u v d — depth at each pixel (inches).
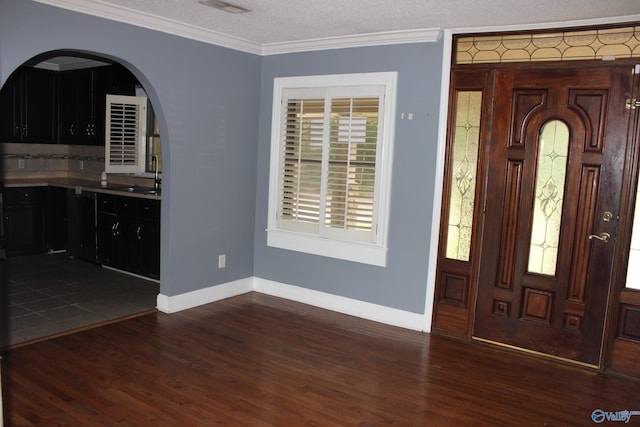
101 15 135.4
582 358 138.6
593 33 131.6
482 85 145.0
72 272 208.8
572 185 136.3
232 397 115.5
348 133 165.8
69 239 229.6
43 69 237.8
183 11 139.2
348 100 165.5
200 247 173.9
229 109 176.4
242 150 183.8
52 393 113.7
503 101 142.9
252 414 108.7
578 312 138.1
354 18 139.0
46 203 239.1
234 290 189.5
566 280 139.0
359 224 167.9
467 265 151.8
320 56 171.0
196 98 164.6
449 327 156.4
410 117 155.2
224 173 178.2
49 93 241.6
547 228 140.9
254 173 190.5
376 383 125.0
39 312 162.6
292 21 145.3
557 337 141.4
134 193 196.9
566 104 135.1
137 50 145.6
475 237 149.8
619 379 131.8
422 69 151.9
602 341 135.4
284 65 179.9
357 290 171.5
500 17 131.4
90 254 220.4
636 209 129.6
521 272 144.7
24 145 249.1
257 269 195.9
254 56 182.5
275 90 182.7
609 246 132.8
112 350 137.3
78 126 237.3
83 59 222.2
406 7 126.3
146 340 144.8
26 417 103.7
